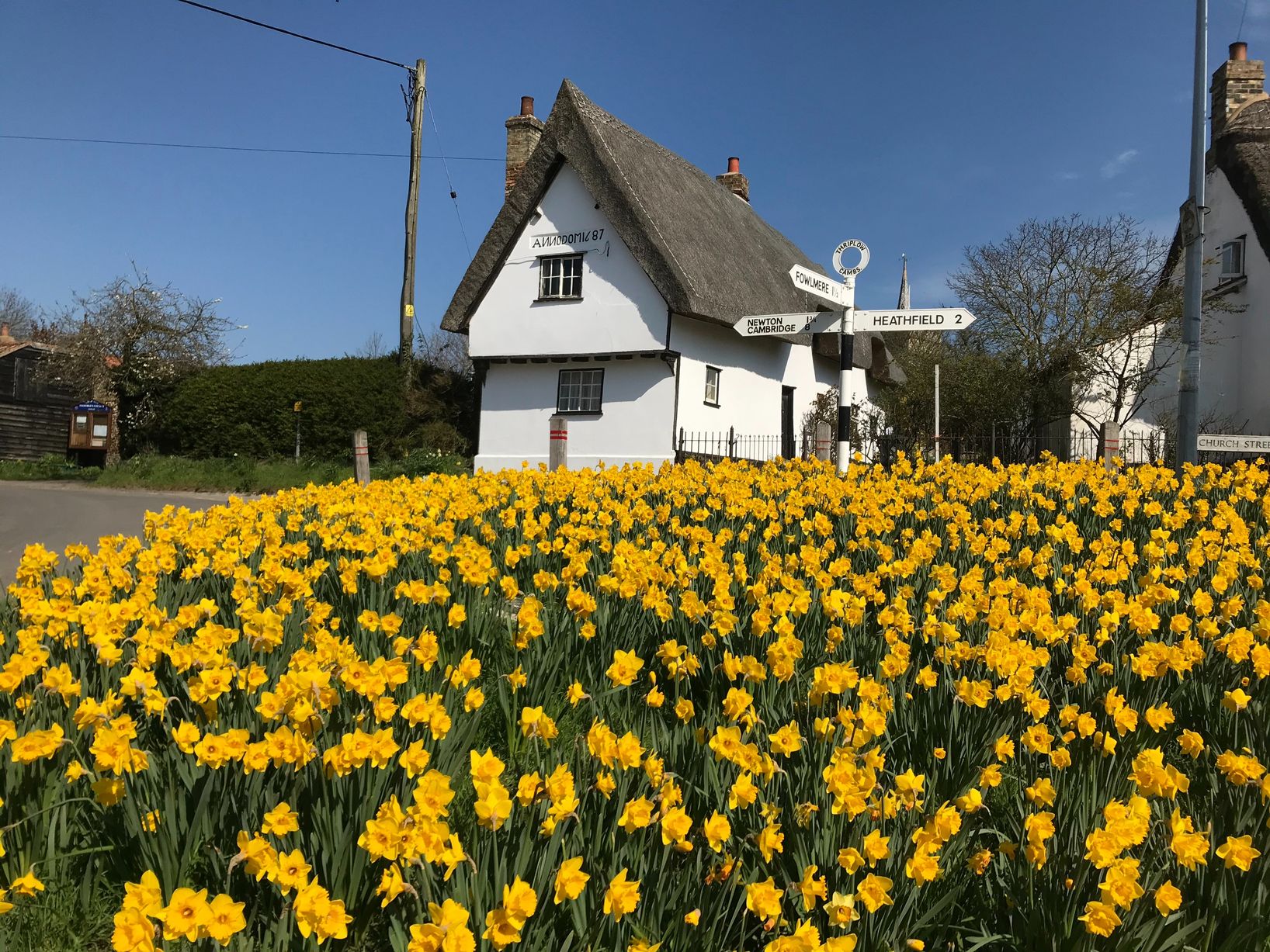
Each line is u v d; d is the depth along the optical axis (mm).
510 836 2320
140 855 2486
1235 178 20094
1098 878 2346
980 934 2477
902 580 5254
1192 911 2396
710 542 5691
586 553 5059
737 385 20125
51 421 32344
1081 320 18469
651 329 17797
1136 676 3697
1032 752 3133
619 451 18250
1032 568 5449
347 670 2715
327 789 2461
